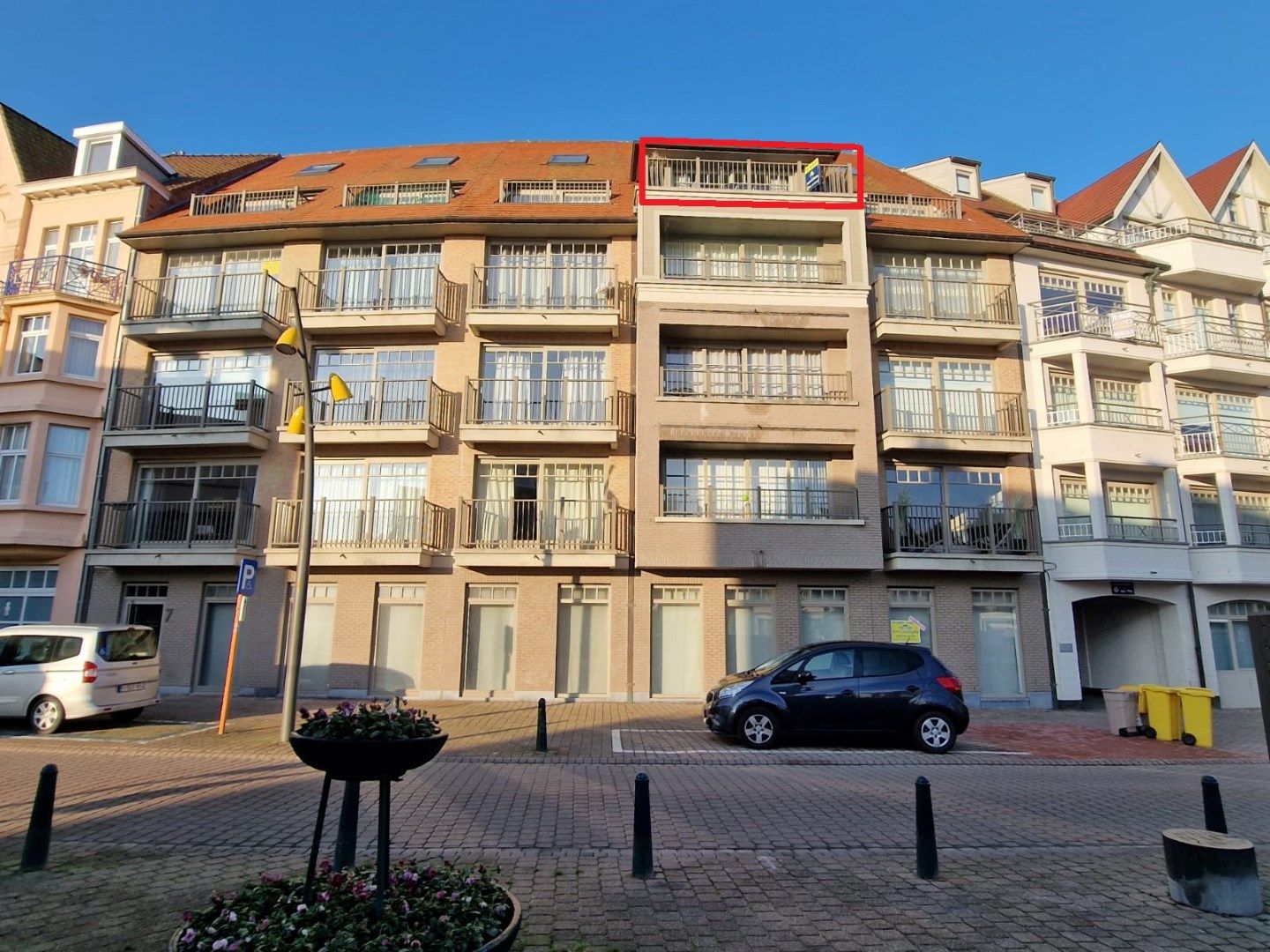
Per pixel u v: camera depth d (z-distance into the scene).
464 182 21.27
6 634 12.34
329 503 17.28
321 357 18.38
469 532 17.03
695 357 18.45
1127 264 20.48
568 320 17.73
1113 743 12.39
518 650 16.64
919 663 11.47
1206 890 4.89
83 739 11.26
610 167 22.78
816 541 16.67
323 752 3.72
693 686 16.66
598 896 5.00
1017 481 18.16
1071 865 5.82
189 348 18.55
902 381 18.72
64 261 18.84
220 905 3.61
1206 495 19.66
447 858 5.80
